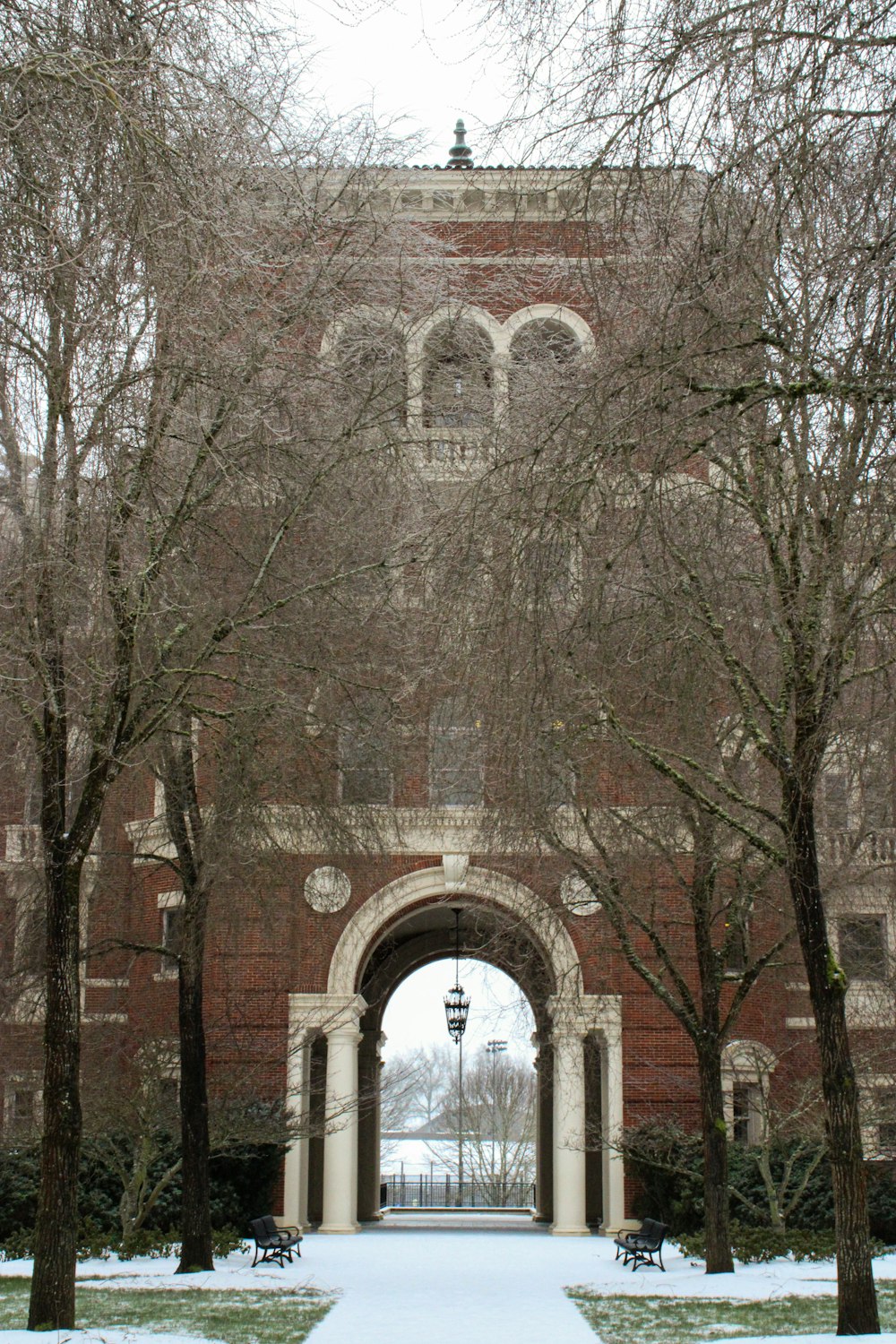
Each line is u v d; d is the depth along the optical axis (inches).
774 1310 716.7
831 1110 579.2
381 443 753.0
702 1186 1162.6
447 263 848.9
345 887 1282.0
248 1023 1268.5
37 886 1079.6
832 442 437.1
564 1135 1268.5
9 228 430.6
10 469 573.3
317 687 796.6
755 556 662.5
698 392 438.9
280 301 650.8
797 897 603.5
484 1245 1176.8
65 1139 610.9
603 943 1170.6
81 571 569.0
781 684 611.8
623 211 438.6
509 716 565.9
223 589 730.8
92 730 638.5
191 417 565.6
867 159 420.2
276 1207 1259.2
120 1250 1037.8
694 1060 1256.8
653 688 629.0
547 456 479.2
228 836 861.2
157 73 459.2
